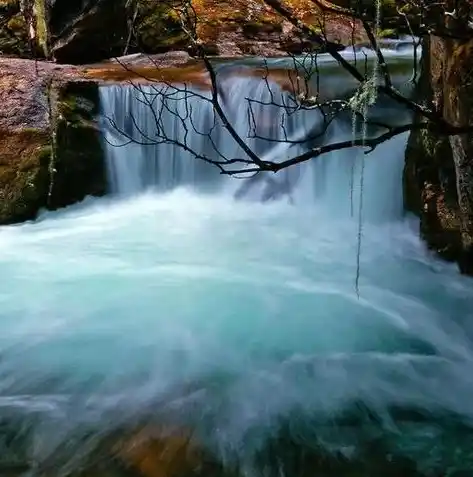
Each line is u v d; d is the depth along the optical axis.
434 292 5.85
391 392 4.58
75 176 7.97
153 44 10.96
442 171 5.97
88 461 3.84
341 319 5.58
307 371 4.83
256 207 8.07
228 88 8.36
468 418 4.28
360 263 6.59
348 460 3.89
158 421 4.21
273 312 5.70
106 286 6.21
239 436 4.08
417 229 6.57
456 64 4.84
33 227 7.57
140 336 5.32
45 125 8.00
